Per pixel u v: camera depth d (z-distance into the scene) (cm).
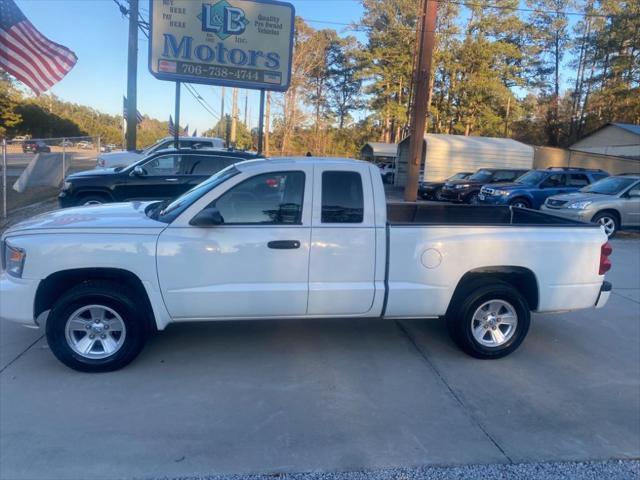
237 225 421
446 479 297
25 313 402
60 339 407
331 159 449
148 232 411
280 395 391
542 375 443
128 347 418
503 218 622
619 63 4012
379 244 436
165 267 411
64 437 328
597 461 321
